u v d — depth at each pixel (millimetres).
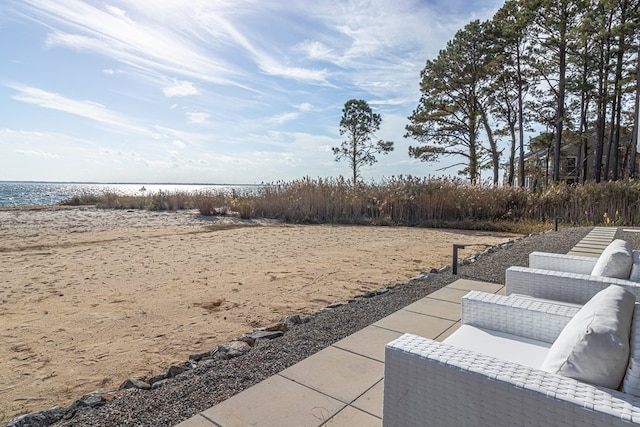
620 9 16047
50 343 2885
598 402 973
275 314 3494
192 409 1800
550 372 1159
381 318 3041
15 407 2055
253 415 1728
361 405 1802
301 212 12586
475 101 19062
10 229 9859
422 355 1253
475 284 4043
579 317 1291
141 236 8742
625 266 2461
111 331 3113
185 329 3152
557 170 17781
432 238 8672
